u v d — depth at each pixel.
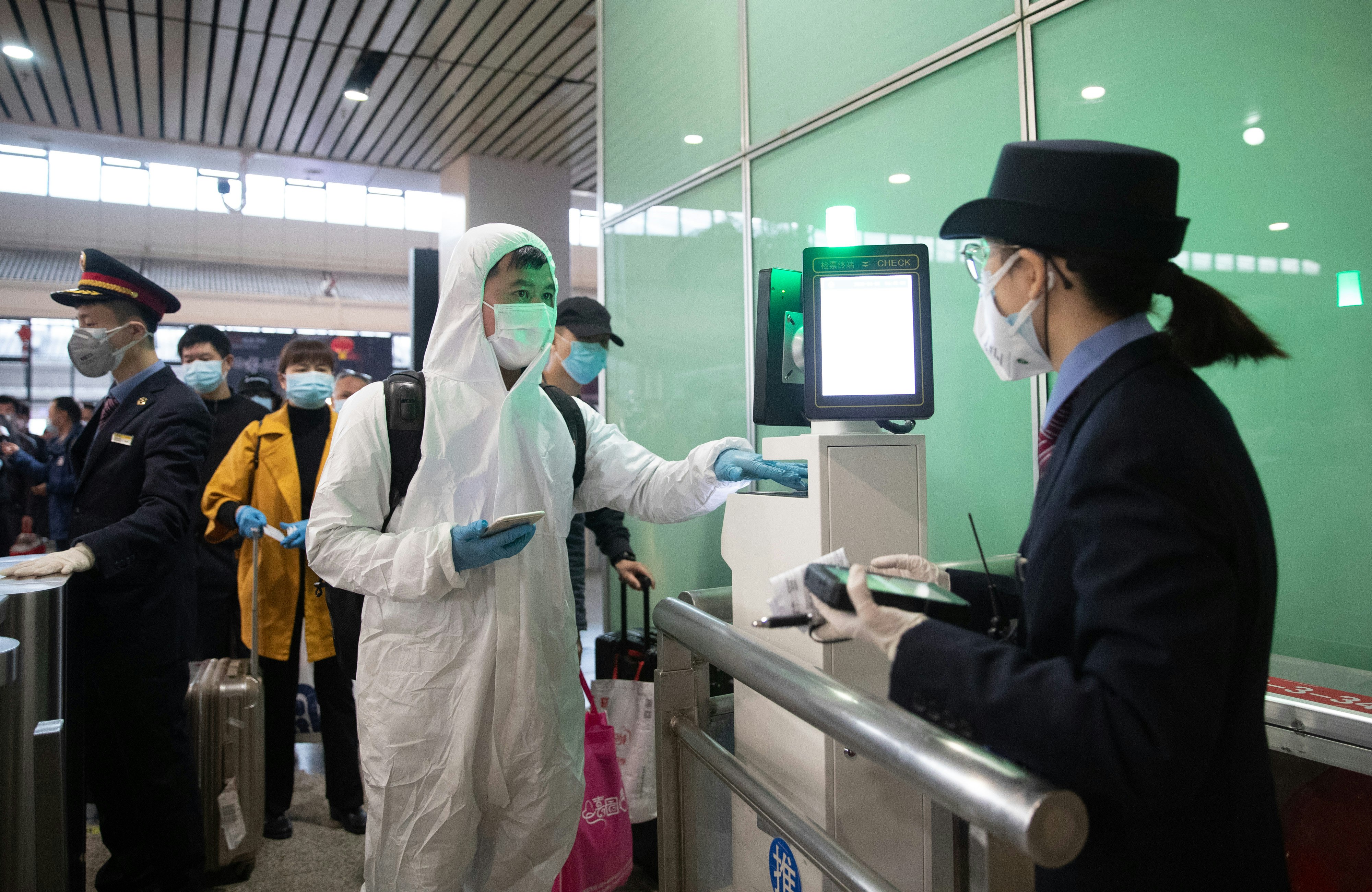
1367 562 1.29
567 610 1.54
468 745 1.37
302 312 10.80
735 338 2.63
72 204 10.45
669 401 3.02
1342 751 1.00
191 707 2.21
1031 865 0.68
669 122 3.01
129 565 1.82
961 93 1.89
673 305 2.98
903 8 2.03
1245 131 1.41
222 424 3.03
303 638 3.09
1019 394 1.76
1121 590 0.58
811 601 0.82
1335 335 1.31
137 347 2.08
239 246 11.36
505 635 1.41
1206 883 0.65
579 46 5.01
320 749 3.44
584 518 2.64
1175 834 0.65
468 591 1.40
